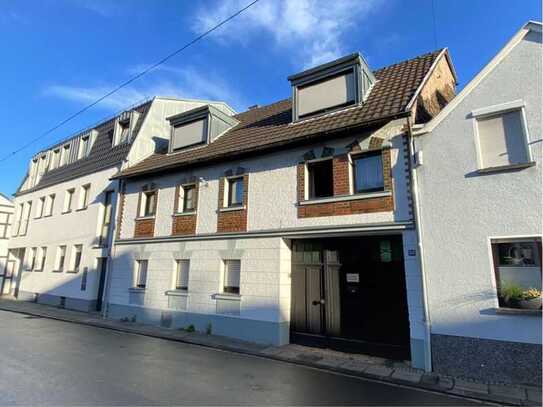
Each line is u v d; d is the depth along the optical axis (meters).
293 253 10.61
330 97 11.14
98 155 18.98
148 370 6.92
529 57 7.62
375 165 9.32
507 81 7.77
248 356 8.74
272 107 15.38
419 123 9.31
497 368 6.91
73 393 5.40
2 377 6.05
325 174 10.12
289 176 10.56
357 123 9.18
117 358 7.80
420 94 9.79
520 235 7.12
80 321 13.50
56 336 10.24
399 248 8.86
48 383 5.82
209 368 7.34
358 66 10.74
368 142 9.28
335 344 9.38
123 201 15.41
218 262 11.55
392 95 10.16
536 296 6.81
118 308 14.10
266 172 11.09
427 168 8.37
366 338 8.95
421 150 8.50
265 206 10.85
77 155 21.16
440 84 11.59
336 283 9.70
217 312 11.16
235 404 5.33
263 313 10.21
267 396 5.77
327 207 9.63
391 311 8.72
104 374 6.48
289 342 10.12
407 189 8.55
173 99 18.48
